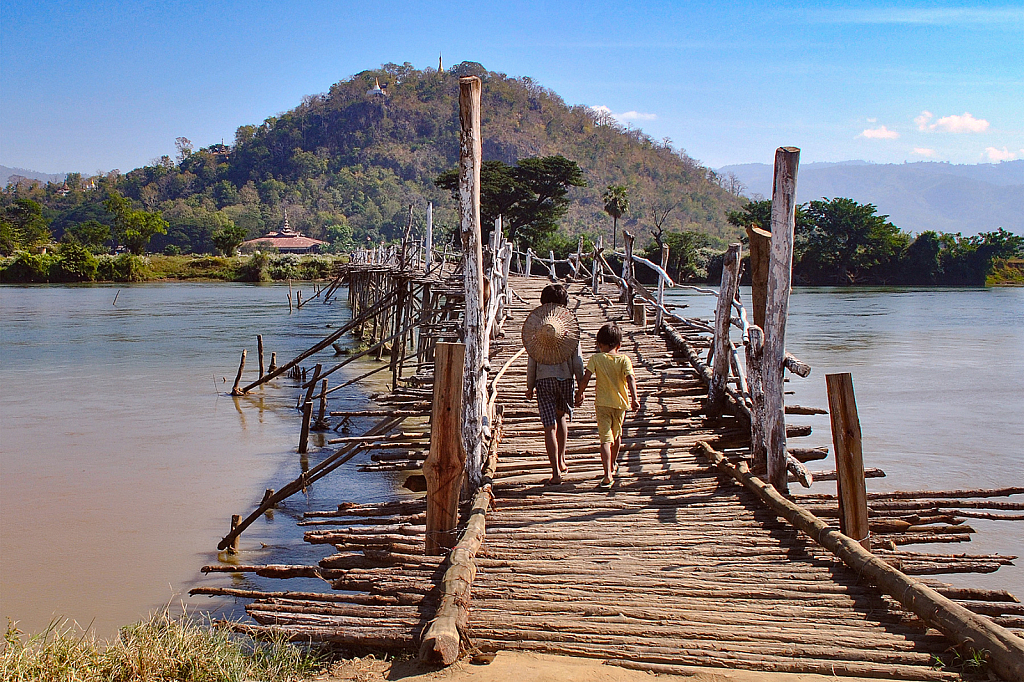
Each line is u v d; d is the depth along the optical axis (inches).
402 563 194.1
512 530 212.8
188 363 824.3
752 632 152.2
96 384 690.8
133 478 396.2
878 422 532.4
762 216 3107.8
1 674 149.6
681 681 136.8
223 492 373.7
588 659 145.4
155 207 7244.1
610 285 1048.8
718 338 330.3
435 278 837.2
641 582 176.4
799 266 3073.3
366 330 1175.6
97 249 3636.8
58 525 323.6
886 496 240.2
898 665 140.6
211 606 244.7
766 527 213.9
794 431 296.0
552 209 2620.6
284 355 905.5
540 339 262.1
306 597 181.6
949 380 705.6
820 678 137.8
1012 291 2571.4
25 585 261.0
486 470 253.6
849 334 1111.0
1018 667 130.0
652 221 7057.1
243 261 3080.7
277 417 557.3
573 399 273.0
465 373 243.8
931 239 2960.1
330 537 215.2
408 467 288.5
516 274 1299.2
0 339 1041.5
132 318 1390.3
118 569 276.1
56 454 443.5
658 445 294.2
